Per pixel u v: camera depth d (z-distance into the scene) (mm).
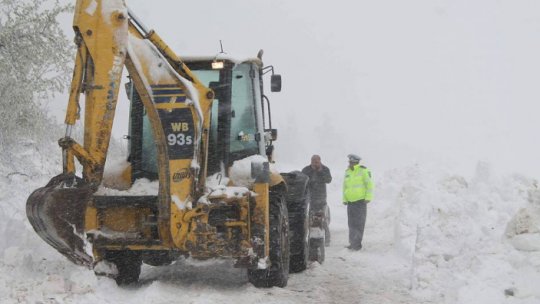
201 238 6430
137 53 6297
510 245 6973
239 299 6445
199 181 6523
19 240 7180
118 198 6492
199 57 7363
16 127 10539
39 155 10961
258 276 7082
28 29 10156
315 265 8766
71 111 5934
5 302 5371
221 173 7094
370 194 10664
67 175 5902
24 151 10594
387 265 8867
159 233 6387
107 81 5980
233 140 7363
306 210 8586
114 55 6000
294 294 6934
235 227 6773
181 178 6363
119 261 6973
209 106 6551
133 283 7156
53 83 10438
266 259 6777
